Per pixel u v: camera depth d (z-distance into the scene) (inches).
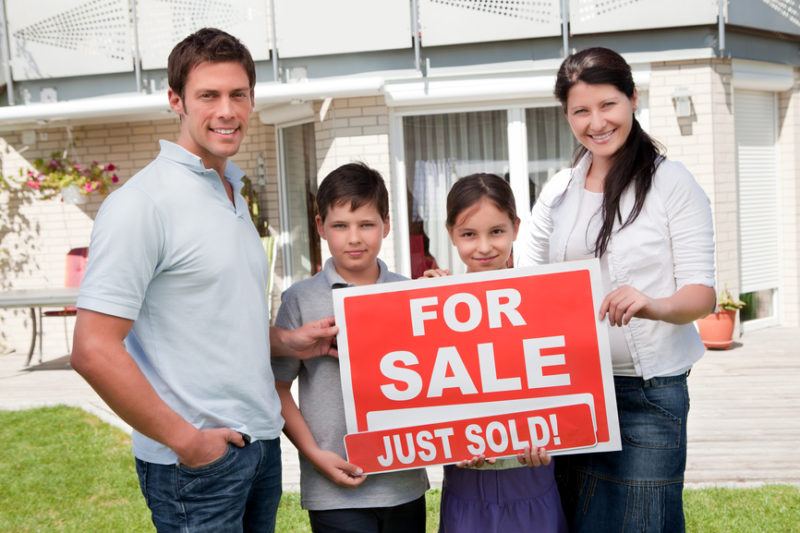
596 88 92.4
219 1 319.0
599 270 93.9
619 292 88.3
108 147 374.0
